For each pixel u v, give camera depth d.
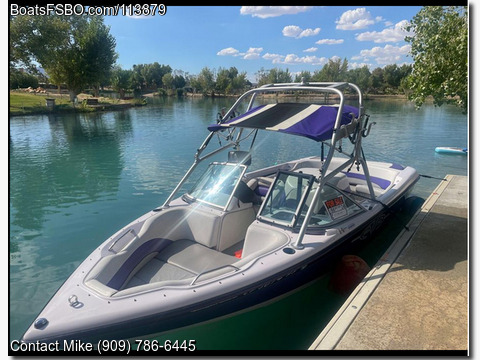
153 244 4.35
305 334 3.83
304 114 4.47
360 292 3.59
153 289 3.33
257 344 3.68
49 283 4.89
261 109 4.93
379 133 18.23
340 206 4.69
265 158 12.86
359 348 2.82
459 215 5.59
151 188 9.14
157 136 17.75
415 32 5.16
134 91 88.56
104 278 3.68
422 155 13.20
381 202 5.33
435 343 2.87
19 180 9.88
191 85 82.31
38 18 27.92
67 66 35.31
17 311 4.28
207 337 3.57
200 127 21.33
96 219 7.10
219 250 4.55
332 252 4.28
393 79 70.44
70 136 17.64
